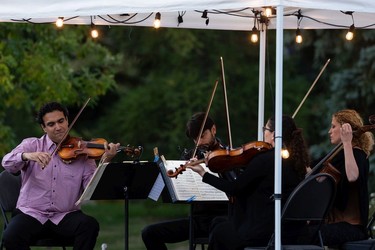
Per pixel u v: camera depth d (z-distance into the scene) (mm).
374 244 12070
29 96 22469
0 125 22703
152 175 12570
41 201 12836
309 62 33688
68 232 12703
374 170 24750
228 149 11648
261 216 11453
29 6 11141
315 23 14781
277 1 10539
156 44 36438
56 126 12859
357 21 14266
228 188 11438
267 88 34688
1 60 20734
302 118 32625
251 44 36219
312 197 11258
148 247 13547
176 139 34562
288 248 11102
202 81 35500
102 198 12547
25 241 12633
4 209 13242
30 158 12359
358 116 12828
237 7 10594
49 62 21859
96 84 22719
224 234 11711
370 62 26344
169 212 37156
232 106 34656
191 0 10664
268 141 11750
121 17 14148
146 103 35688
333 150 12391
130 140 36062
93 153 12914
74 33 22562
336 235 12312
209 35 35594
